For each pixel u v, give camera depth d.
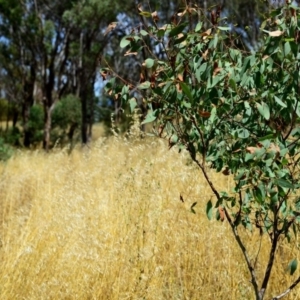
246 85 2.06
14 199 5.66
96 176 5.44
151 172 4.45
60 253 3.39
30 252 3.41
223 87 2.05
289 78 1.99
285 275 2.99
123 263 3.21
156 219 3.58
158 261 3.48
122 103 2.12
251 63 1.91
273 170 1.91
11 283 3.13
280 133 2.06
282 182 1.86
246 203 2.33
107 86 2.16
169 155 4.91
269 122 2.14
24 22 21.72
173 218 3.81
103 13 17.47
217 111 2.06
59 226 3.87
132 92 2.25
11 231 4.18
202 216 3.81
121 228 3.48
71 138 23.92
